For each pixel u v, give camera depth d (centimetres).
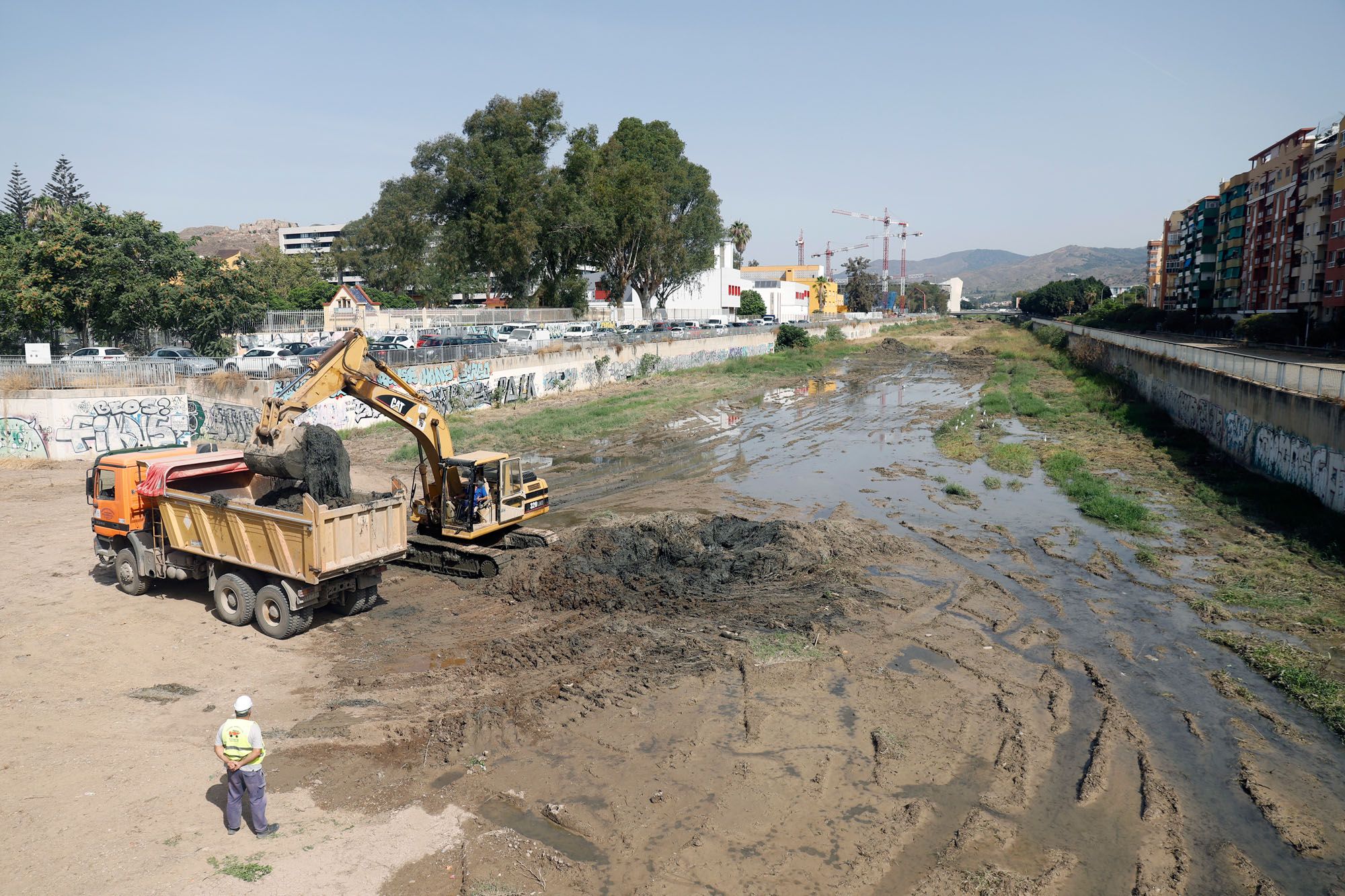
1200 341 6862
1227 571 1780
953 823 909
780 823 903
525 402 4516
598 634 1427
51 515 2183
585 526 2070
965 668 1317
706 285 10750
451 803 937
